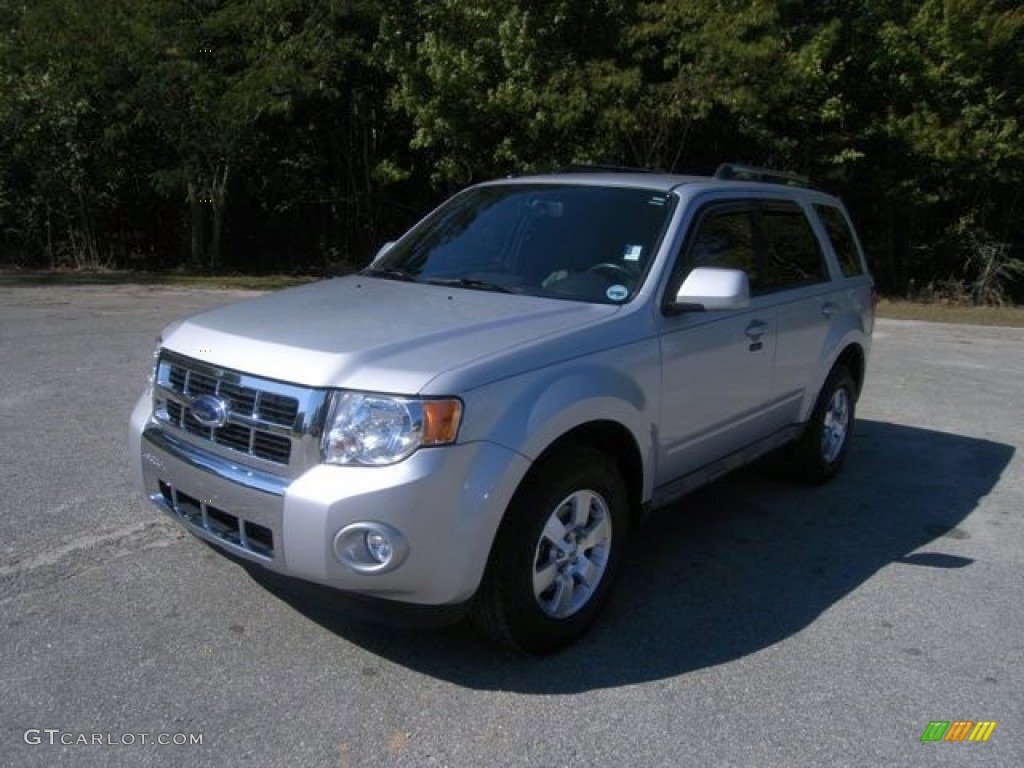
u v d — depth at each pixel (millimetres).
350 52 17391
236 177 20828
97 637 3662
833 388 5898
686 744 3176
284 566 3279
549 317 3857
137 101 17297
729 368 4625
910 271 21516
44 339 9719
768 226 5254
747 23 14984
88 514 4848
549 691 3465
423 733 3166
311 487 3186
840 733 3277
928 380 9992
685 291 4113
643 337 4012
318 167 21203
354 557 3168
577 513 3748
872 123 19016
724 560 4805
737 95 15141
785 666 3730
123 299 13961
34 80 17984
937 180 20000
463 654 3703
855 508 5676
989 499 5926
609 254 4375
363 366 3285
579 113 15367
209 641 3680
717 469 4750
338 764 2982
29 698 3244
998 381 10062
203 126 17578
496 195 5086
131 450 3990
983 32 18125
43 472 5457
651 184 4754
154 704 3248
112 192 20281
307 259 22625
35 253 20375
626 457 4055
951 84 18844
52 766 2900
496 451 3291
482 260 4625
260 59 17078
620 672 3633
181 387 3705
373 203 21641
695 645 3881
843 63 18094
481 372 3324
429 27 16922
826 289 5723
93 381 7785
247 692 3352
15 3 18188
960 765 3125
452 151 17500
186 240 21234
